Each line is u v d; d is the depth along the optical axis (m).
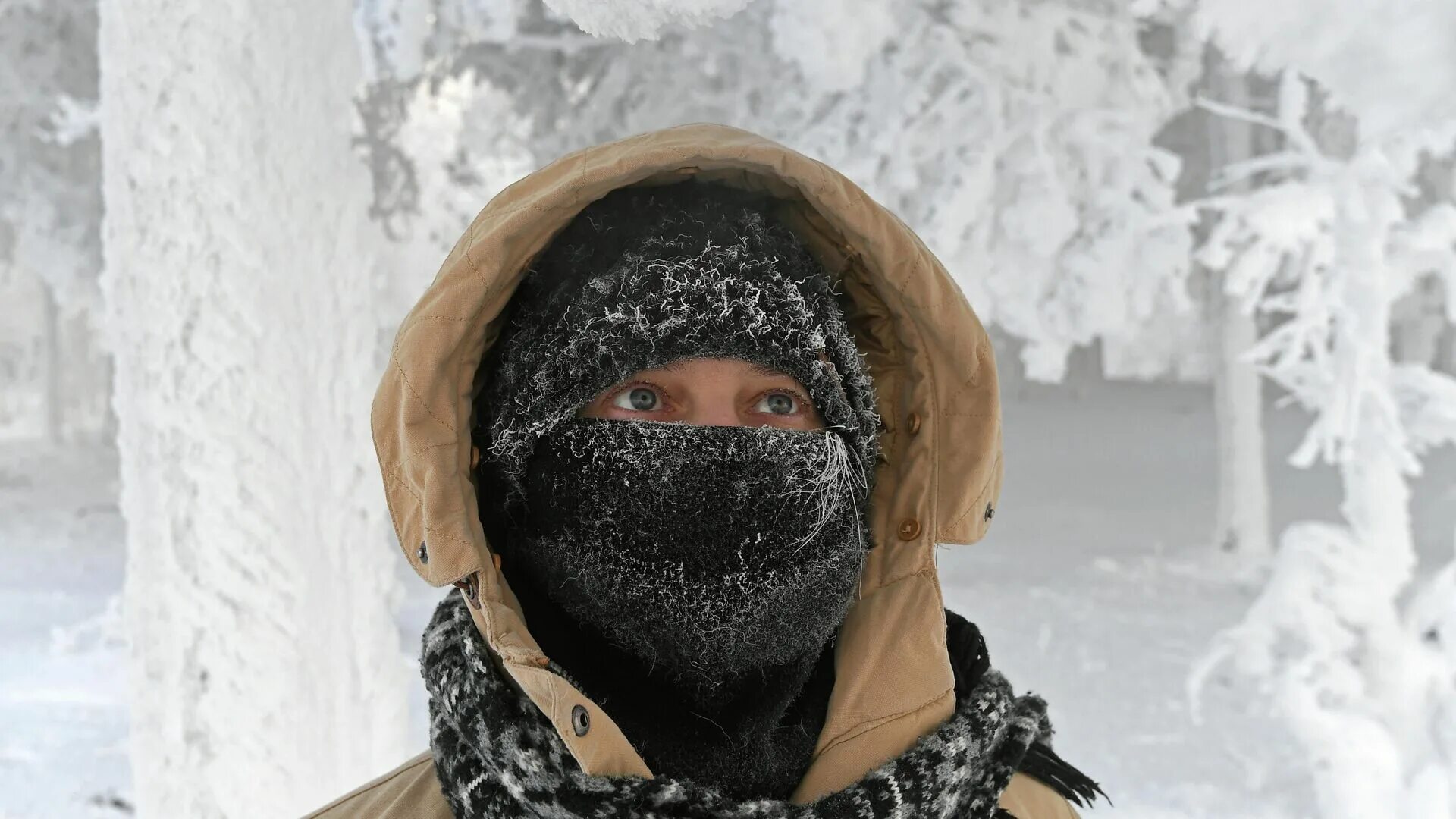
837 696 0.98
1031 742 1.07
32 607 7.88
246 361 2.33
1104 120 7.28
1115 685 5.80
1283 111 3.88
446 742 0.90
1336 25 2.88
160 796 2.30
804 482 0.92
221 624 2.31
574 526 0.91
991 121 7.12
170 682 2.31
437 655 0.94
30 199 13.37
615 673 0.92
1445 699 3.34
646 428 0.91
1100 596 8.10
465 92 8.52
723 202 1.01
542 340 0.94
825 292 0.99
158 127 2.32
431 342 0.90
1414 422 3.59
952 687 0.99
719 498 0.90
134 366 2.35
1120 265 7.22
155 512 2.33
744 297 0.91
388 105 7.15
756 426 0.96
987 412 1.07
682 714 0.92
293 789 2.32
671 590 0.89
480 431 1.00
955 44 7.13
